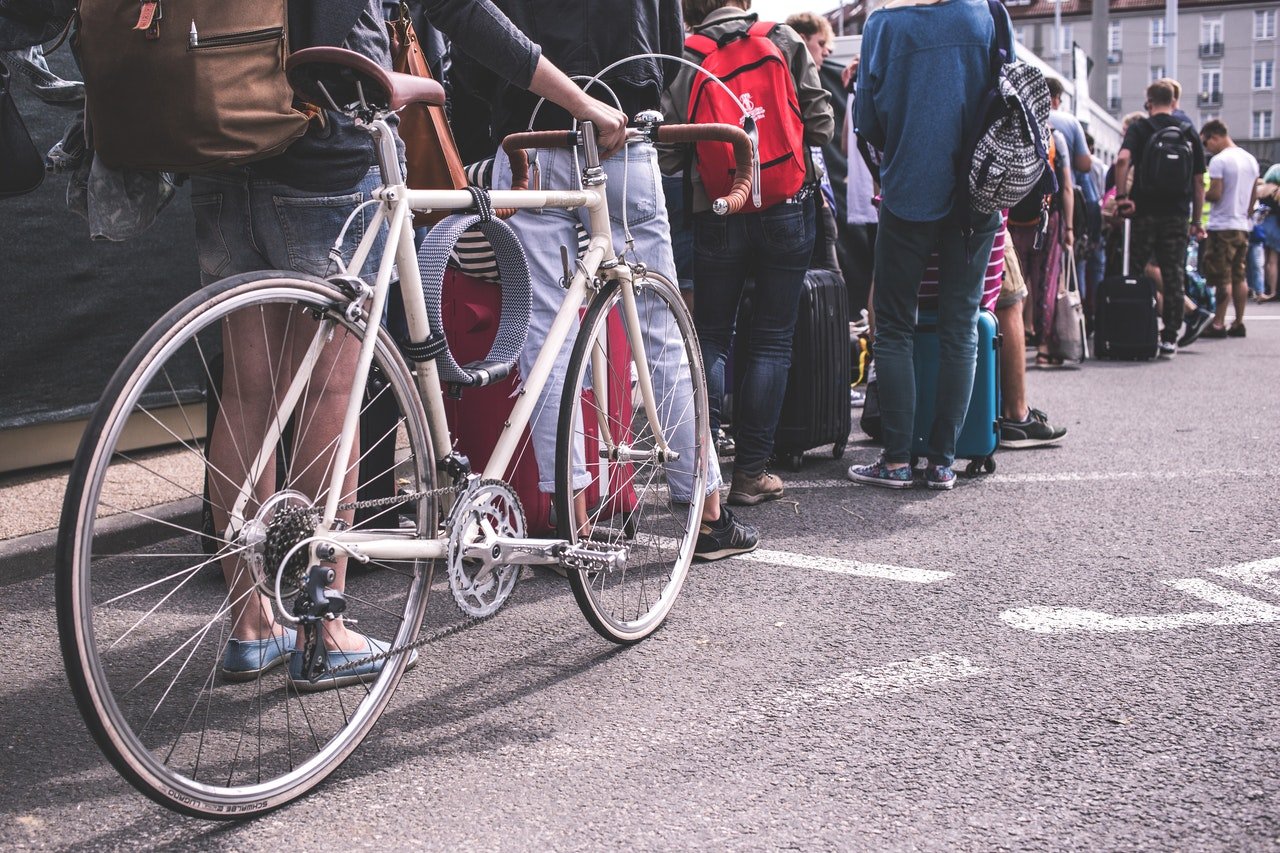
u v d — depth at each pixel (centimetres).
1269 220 1594
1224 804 219
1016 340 567
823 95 437
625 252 311
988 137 442
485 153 427
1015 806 220
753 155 311
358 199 270
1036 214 520
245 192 265
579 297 297
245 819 221
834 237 620
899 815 218
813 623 323
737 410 532
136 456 508
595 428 314
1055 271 883
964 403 482
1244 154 1138
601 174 303
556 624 326
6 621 337
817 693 275
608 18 334
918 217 461
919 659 294
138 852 211
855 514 447
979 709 263
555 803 225
